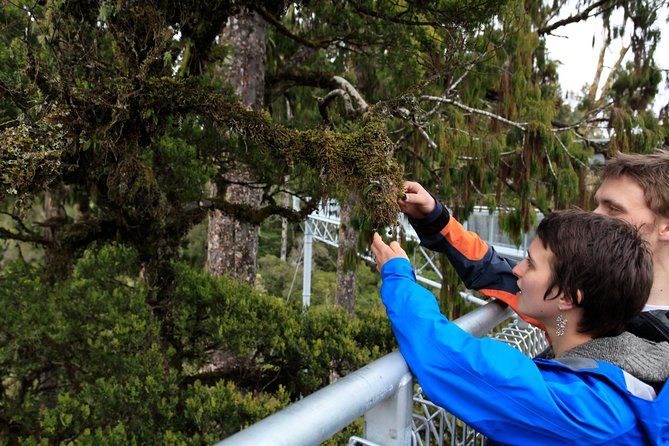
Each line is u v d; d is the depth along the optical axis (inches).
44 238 156.5
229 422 105.1
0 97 61.0
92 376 118.2
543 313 36.1
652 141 178.9
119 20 63.2
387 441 35.0
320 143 57.8
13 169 49.4
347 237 172.1
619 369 30.7
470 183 171.8
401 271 39.8
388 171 54.1
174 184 125.9
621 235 32.7
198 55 85.7
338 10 159.2
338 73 265.3
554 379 31.3
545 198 171.3
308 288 491.5
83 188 152.9
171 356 129.8
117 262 134.3
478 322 47.1
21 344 116.5
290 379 142.5
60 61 59.6
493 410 30.6
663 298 42.1
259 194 224.2
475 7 109.3
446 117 173.8
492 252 54.6
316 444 25.2
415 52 155.5
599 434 28.8
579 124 181.5
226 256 221.8
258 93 197.3
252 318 135.7
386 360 33.3
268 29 237.8
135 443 90.3
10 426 120.3
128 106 61.7
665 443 29.5
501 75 173.9
